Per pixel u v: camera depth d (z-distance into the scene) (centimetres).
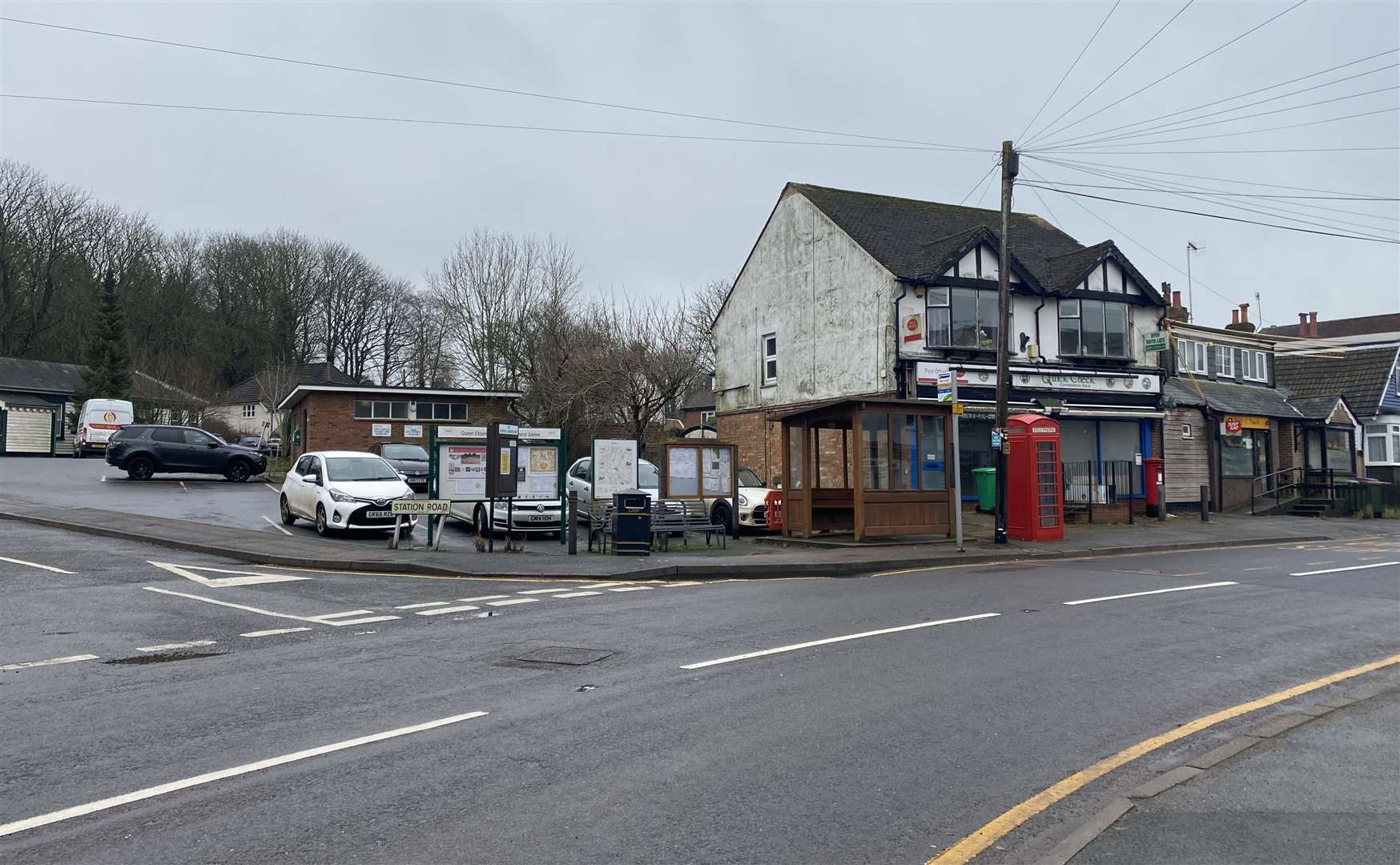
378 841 449
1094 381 2825
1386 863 430
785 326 3097
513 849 440
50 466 3516
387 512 1905
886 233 2862
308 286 6981
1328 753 597
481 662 848
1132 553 1986
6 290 5669
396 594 1281
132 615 1089
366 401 3831
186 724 647
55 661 854
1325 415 3422
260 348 6756
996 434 2044
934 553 1795
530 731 628
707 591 1336
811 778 538
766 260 3219
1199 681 782
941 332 2628
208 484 3025
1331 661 870
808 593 1304
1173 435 3075
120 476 3161
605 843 446
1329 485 3175
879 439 2045
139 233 6309
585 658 859
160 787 522
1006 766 561
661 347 3844
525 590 1337
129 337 5641
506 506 1894
